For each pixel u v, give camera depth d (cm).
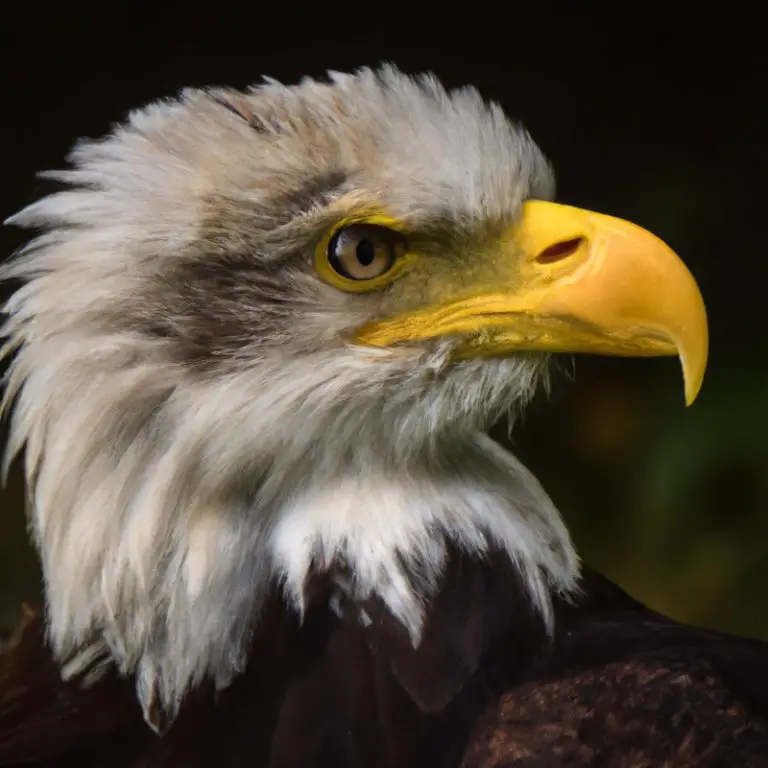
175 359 757
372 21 1992
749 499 1734
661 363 1842
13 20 2019
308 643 751
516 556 787
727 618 1703
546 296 768
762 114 1902
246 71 2006
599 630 783
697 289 769
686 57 1939
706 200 1881
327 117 773
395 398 771
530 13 1972
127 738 757
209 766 728
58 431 754
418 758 709
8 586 1775
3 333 788
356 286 769
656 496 1764
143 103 2023
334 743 717
